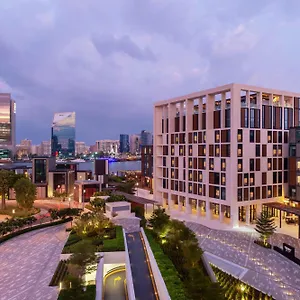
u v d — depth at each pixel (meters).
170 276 30.34
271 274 39.56
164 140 87.00
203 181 72.06
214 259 44.62
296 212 56.62
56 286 35.19
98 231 50.28
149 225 55.22
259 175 67.50
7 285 35.72
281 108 71.44
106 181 105.44
